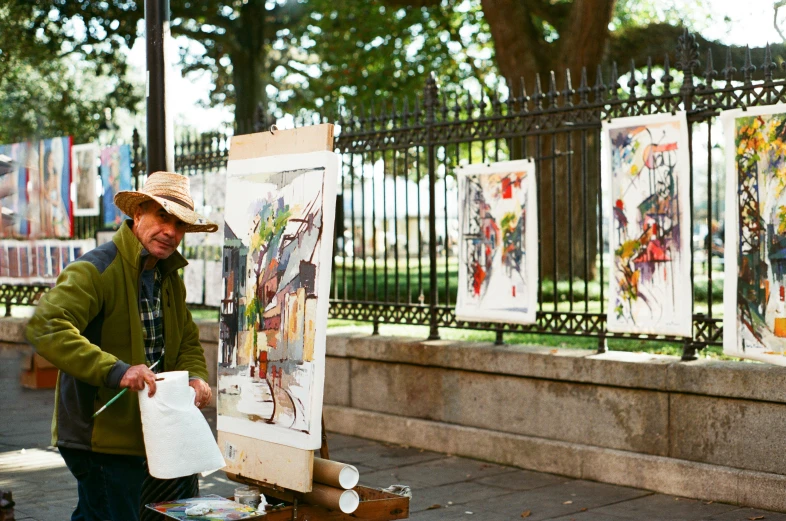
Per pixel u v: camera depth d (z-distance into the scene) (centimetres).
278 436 385
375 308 795
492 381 691
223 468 384
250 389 406
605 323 651
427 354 729
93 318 374
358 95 1833
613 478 612
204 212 973
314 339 368
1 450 734
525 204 693
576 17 1252
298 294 381
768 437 549
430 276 759
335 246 830
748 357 564
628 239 628
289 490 388
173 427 349
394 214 774
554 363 648
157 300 400
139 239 385
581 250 1150
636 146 623
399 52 1859
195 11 2002
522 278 693
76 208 1063
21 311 1222
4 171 1073
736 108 576
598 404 629
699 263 1809
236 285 423
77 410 374
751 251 564
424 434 728
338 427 795
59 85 1830
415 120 768
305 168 385
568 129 670
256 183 416
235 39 2081
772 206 554
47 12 1780
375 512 381
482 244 722
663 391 595
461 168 740
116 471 378
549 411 657
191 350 419
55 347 350
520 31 1341
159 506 364
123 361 378
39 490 607
